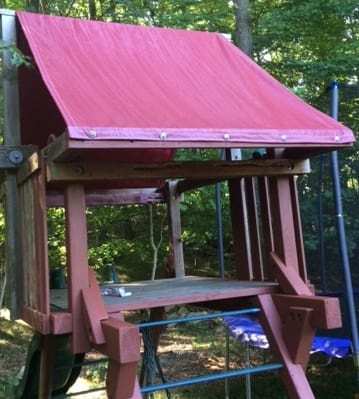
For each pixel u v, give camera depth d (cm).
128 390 243
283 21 853
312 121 309
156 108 281
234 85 335
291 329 302
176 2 806
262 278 371
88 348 266
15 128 334
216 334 834
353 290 478
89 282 273
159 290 334
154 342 418
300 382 293
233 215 395
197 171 305
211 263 933
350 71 796
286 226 332
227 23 903
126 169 284
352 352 428
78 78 294
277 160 325
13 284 325
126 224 891
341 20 883
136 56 333
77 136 241
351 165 498
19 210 329
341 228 423
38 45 314
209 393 605
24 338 820
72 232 274
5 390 497
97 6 874
